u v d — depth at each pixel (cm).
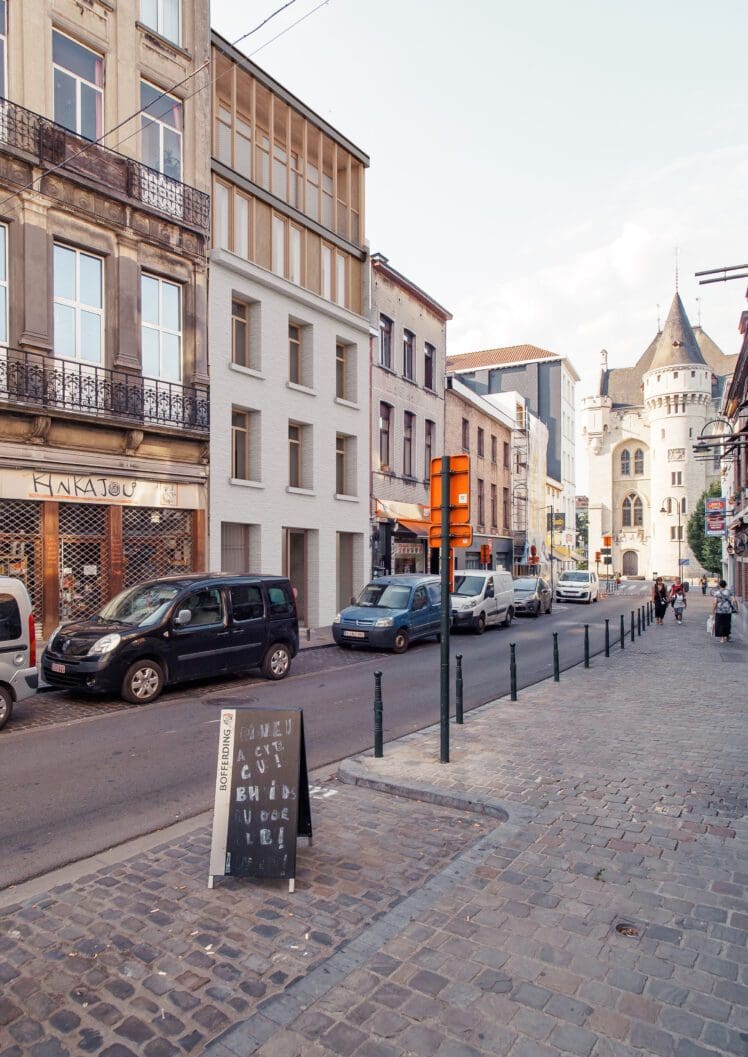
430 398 2977
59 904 415
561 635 2081
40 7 1401
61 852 500
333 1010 310
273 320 1994
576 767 674
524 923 384
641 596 4838
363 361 2405
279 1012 309
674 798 587
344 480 2370
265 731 449
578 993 321
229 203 1864
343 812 571
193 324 1712
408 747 752
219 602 1134
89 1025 304
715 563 5831
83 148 1455
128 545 1570
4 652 854
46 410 1355
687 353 7719
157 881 445
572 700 1020
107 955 359
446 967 342
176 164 1712
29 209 1365
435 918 389
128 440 1526
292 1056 282
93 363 1508
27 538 1375
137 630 1006
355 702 1032
